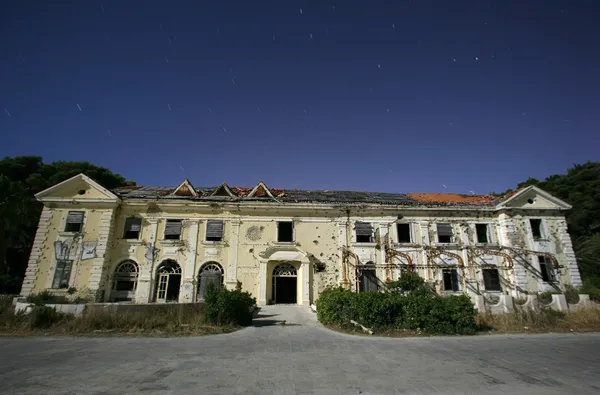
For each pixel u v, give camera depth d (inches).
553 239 922.7
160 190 1016.9
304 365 313.9
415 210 940.0
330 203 924.0
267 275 874.8
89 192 872.9
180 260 864.3
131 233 890.7
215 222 898.7
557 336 504.7
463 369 305.0
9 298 693.9
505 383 265.9
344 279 857.5
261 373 285.7
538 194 942.4
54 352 367.6
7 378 268.4
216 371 291.1
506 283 900.0
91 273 815.7
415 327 516.1
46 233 837.2
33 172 1309.1
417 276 828.6
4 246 936.9
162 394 232.8
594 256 1063.0
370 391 243.6
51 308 538.3
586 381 273.6
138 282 837.8
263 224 905.5
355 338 464.1
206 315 546.0
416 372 293.4
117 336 466.6
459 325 514.3
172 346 401.7
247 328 541.0
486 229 956.6
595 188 1427.2
